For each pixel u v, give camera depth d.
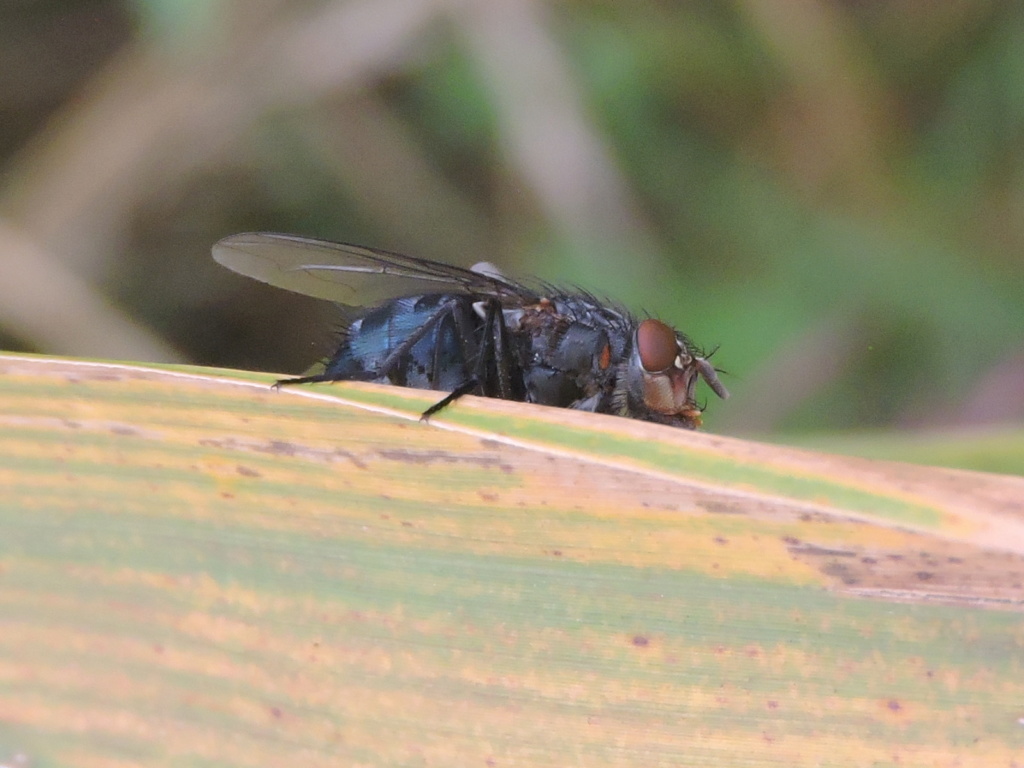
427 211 0.19
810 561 0.15
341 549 0.16
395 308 0.17
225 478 0.16
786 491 0.15
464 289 0.17
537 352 0.17
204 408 0.16
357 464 0.16
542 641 0.16
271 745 0.16
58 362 0.16
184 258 0.19
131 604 0.16
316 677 0.16
